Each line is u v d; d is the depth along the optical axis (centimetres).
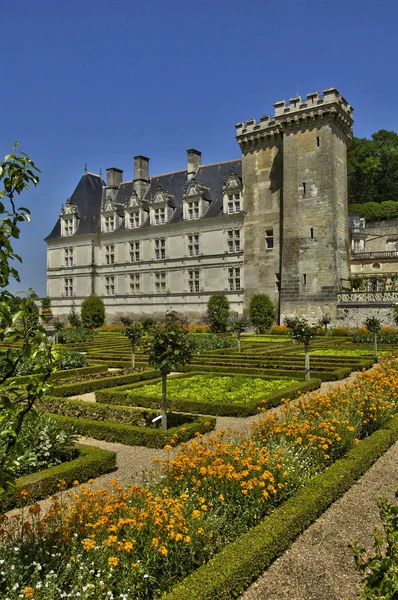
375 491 823
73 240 6272
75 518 564
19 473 872
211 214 5253
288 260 4612
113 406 1348
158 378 1964
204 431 1212
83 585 475
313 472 854
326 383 1948
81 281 6181
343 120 4591
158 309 5597
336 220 4481
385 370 1672
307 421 991
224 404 1410
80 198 6425
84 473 904
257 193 4962
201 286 5269
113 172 6291
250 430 1184
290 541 638
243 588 537
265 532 610
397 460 984
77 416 1368
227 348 3164
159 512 557
